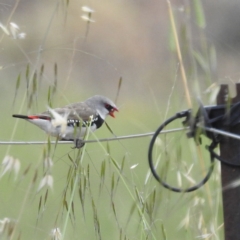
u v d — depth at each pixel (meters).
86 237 11.04
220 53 23.39
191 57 6.29
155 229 7.65
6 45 19.16
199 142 6.64
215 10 31.69
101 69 28.69
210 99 6.43
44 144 7.56
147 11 29.23
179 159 6.86
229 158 6.57
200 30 6.51
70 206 7.17
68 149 15.45
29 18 23.27
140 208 7.32
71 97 26.20
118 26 28.81
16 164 7.65
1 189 12.16
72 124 9.73
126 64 29.22
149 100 26.67
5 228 7.27
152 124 23.44
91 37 29.23
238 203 6.54
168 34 6.79
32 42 21.94
